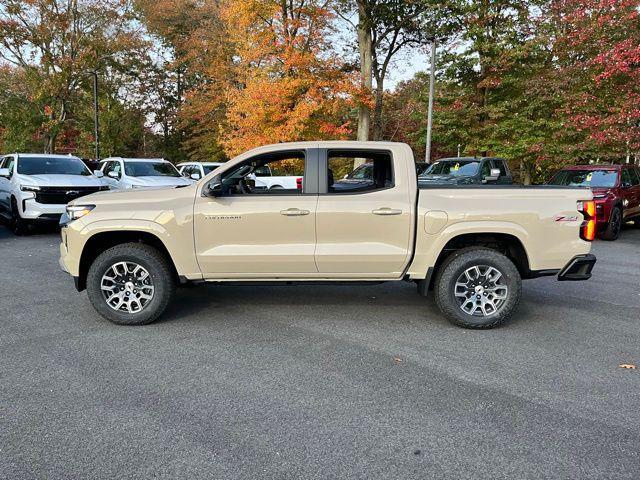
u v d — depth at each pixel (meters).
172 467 2.72
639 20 14.01
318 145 5.12
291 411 3.35
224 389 3.66
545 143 18.02
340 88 19.38
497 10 19.30
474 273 5.05
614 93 14.89
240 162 5.11
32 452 2.85
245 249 5.02
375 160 5.52
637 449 2.92
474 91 20.92
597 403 3.48
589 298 6.34
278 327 5.08
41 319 5.27
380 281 5.22
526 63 19.38
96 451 2.87
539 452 2.89
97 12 29.95
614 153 16.67
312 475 2.66
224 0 27.03
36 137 34.31
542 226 4.99
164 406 3.40
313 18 20.14
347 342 4.66
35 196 10.57
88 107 37.22
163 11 33.59
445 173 14.57
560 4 17.09
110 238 5.26
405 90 33.78
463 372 4.00
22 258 8.64
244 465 2.75
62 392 3.59
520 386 3.75
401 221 4.97
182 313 5.54
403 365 4.13
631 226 14.60
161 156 42.91
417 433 3.08
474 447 2.94
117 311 5.07
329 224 4.98
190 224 4.99
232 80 28.94
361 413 3.33
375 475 2.67
